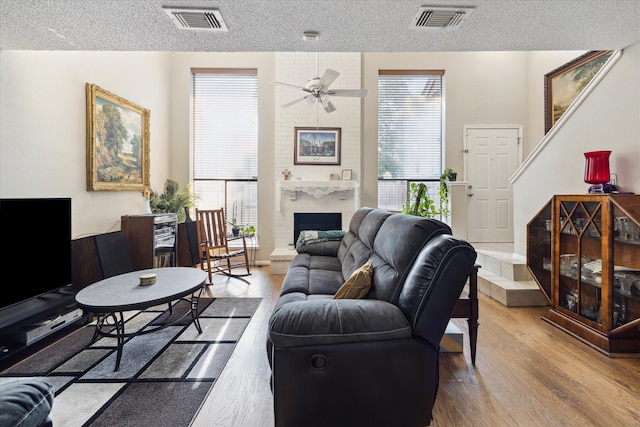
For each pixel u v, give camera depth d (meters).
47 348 2.21
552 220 2.72
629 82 2.39
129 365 1.99
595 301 2.31
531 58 5.02
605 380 1.83
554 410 1.56
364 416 1.21
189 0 1.77
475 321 2.01
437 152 5.21
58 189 2.78
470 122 5.10
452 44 2.34
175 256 4.07
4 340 1.99
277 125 5.02
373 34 2.18
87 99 3.11
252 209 5.21
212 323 2.68
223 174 5.21
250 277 4.30
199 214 4.09
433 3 1.81
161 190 4.75
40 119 2.60
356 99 5.02
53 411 1.54
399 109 5.20
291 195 4.95
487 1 1.79
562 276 2.64
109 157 3.44
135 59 4.02
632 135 2.37
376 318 1.22
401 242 1.51
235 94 5.19
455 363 2.02
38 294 2.15
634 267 2.13
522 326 2.61
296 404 1.18
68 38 2.18
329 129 5.02
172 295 2.03
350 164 5.04
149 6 1.82
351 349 1.19
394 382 1.21
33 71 2.54
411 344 1.22
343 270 2.45
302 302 1.30
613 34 2.19
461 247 1.28
